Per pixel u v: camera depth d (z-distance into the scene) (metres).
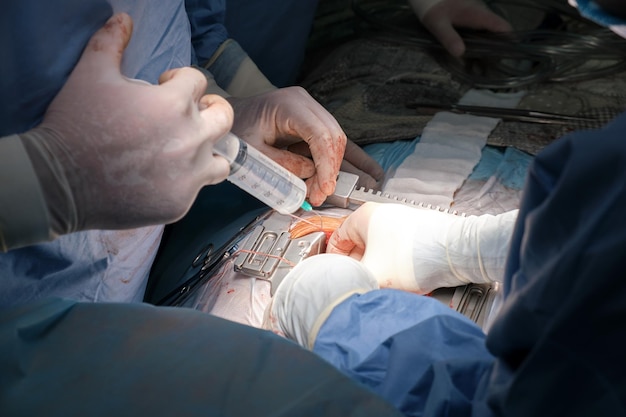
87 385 0.91
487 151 2.01
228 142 1.36
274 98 1.77
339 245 1.62
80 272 1.41
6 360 0.93
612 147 0.67
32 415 0.87
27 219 1.00
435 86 2.34
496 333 0.80
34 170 1.01
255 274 1.56
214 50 2.23
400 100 2.29
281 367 0.92
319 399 0.86
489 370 0.88
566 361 0.71
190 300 1.61
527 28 2.57
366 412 0.85
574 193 0.69
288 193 1.54
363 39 2.64
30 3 1.13
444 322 1.03
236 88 2.18
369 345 1.05
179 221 1.94
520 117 2.11
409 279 1.44
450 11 2.51
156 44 1.55
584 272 0.67
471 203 1.81
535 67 2.38
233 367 0.93
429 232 1.44
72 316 1.04
